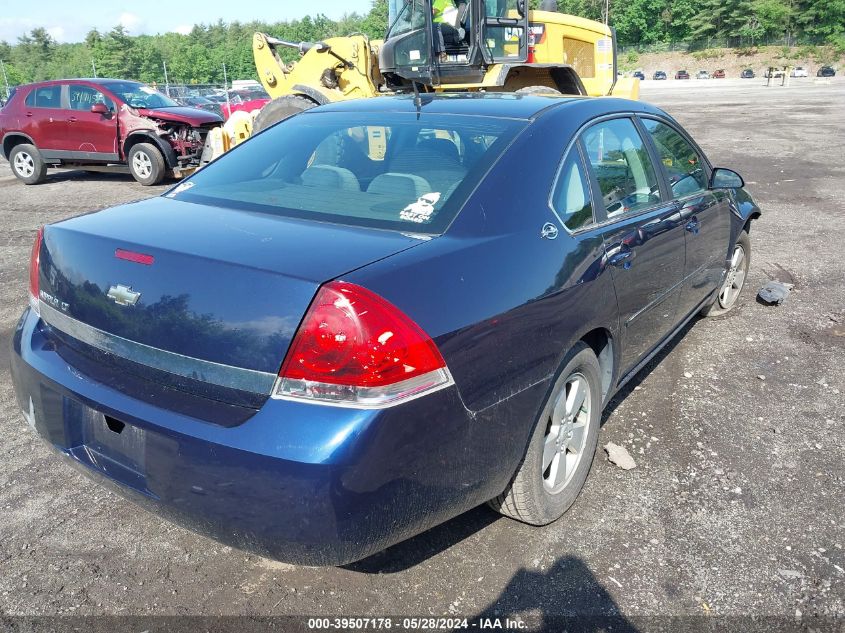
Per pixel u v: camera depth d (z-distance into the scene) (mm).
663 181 3879
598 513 3092
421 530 2312
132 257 2346
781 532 2971
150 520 3049
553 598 2602
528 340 2494
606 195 3242
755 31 97875
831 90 45812
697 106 31859
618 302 3129
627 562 2787
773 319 5527
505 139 2906
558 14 12422
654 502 3176
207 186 3145
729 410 4047
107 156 12992
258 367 2053
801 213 9398
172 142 12867
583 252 2869
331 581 2684
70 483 3320
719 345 5008
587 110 3344
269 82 11906
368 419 1991
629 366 3596
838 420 3936
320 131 3365
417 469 2135
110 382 2355
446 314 2199
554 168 2914
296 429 1985
